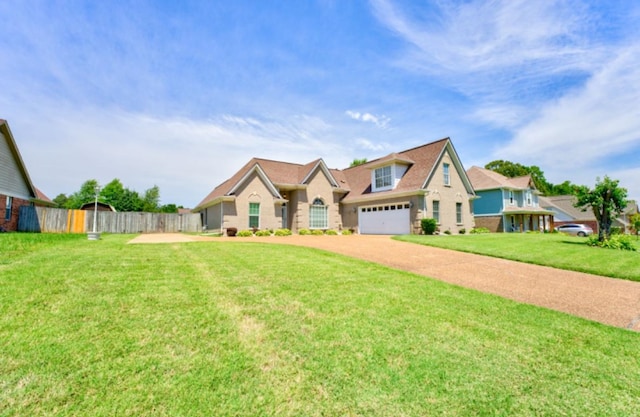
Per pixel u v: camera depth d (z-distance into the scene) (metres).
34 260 7.09
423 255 11.27
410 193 19.97
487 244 14.26
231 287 5.80
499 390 3.01
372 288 6.32
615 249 13.84
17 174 19.80
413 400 2.77
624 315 5.68
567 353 3.88
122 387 2.68
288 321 4.35
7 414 2.30
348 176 28.52
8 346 3.20
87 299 4.67
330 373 3.11
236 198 19.77
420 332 4.25
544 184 54.38
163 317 4.19
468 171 34.00
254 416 2.44
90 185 55.62
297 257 9.58
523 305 5.82
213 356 3.29
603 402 2.91
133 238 15.95
